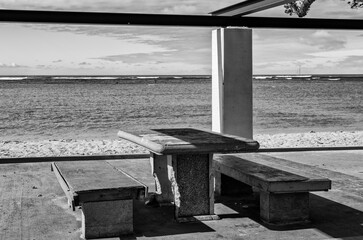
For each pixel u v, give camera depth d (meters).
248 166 6.15
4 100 56.62
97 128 26.78
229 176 6.58
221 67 7.86
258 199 6.68
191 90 98.81
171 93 84.25
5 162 9.61
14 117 34.75
